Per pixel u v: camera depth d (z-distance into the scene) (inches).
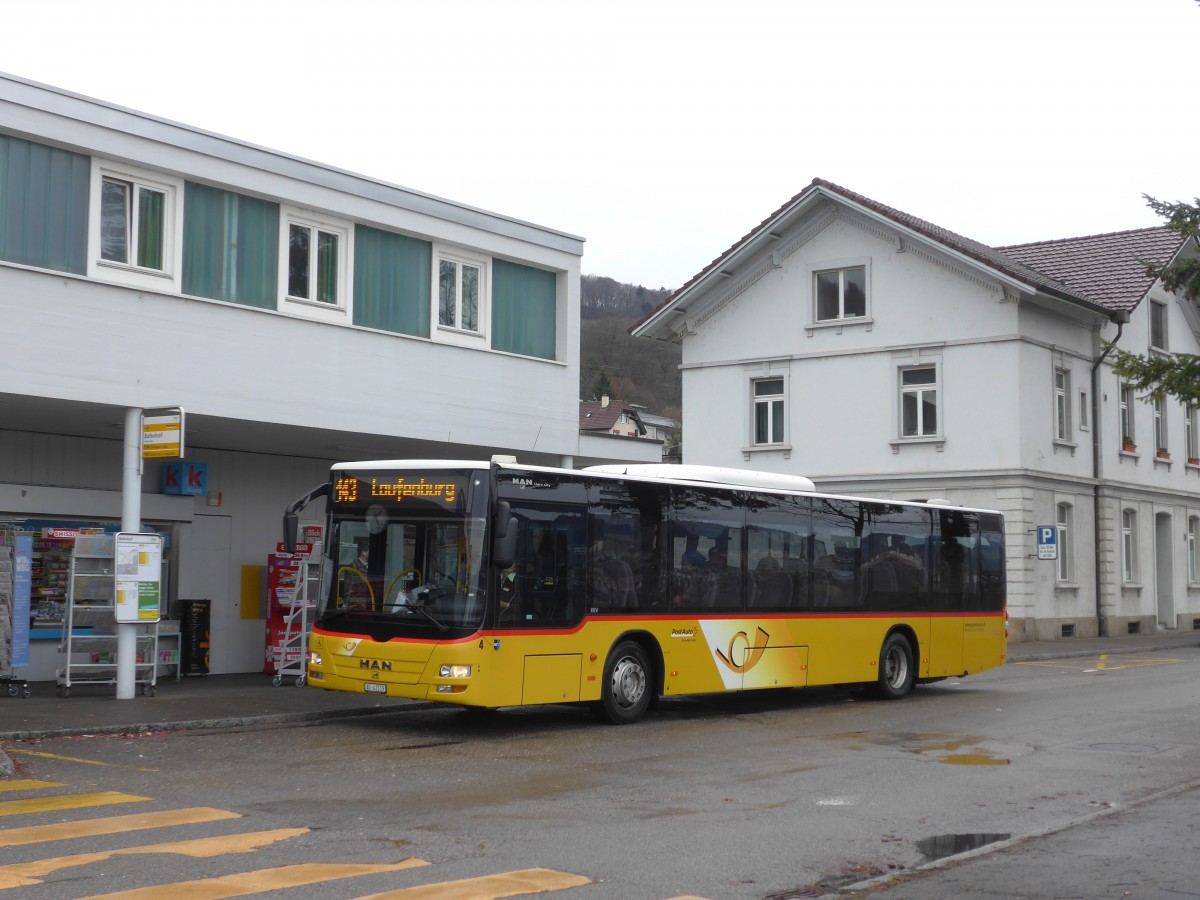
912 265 1477.6
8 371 646.5
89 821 373.4
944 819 394.9
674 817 392.2
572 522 621.3
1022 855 335.0
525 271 943.0
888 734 605.9
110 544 717.9
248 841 346.9
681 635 668.1
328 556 621.0
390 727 622.5
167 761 499.5
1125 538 1625.2
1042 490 1439.5
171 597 854.5
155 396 705.6
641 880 311.9
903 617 804.0
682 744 566.3
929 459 1456.7
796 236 1553.9
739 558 704.4
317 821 377.7
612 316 4045.3
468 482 589.0
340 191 805.2
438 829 368.2
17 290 651.5
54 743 548.7
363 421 812.0
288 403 770.8
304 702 692.1
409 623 588.7
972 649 859.4
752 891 303.6
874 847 353.7
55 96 667.4
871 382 1499.8
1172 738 587.2
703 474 709.3
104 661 745.0
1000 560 893.8
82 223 687.1
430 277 870.4
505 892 294.7
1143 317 1658.5
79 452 808.9
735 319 1601.9
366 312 831.7
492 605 582.9
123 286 692.1
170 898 283.3
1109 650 1285.7
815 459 1533.0
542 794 430.3
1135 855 334.6
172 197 725.3
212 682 813.2
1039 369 1449.3
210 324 733.3
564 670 610.5
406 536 600.7
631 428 3265.3
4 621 719.1
